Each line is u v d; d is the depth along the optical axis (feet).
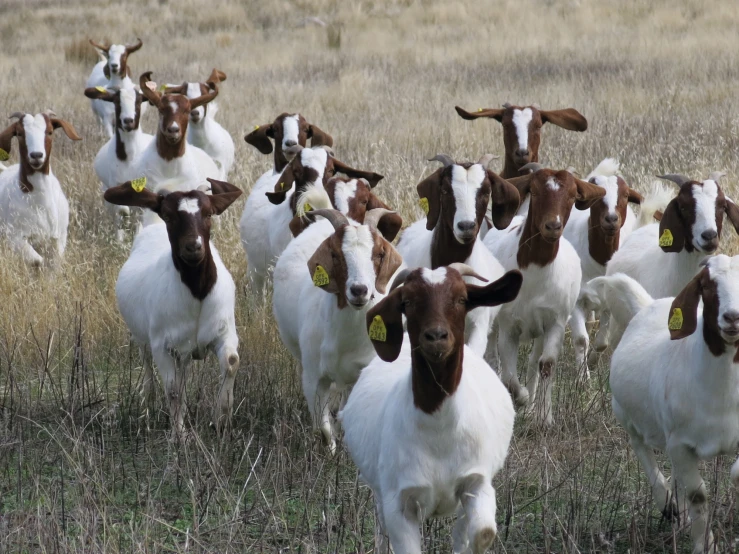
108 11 250.37
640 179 81.56
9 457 45.29
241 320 60.54
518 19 201.87
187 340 47.85
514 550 36.55
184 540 38.09
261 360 55.01
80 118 130.62
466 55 166.30
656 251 51.26
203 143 92.07
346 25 210.18
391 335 31.30
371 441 33.04
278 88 140.15
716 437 34.81
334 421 47.60
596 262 58.59
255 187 68.13
